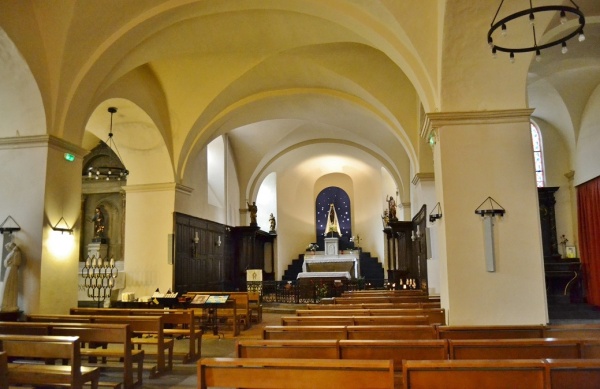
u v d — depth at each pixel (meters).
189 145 13.06
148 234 13.19
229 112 12.84
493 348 3.87
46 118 8.19
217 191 17.14
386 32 7.89
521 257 7.10
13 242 8.05
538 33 6.83
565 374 2.91
